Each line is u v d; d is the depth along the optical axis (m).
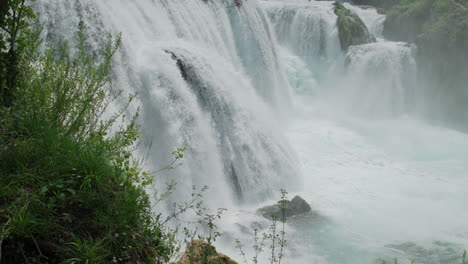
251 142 13.22
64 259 3.55
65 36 9.86
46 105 4.91
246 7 19.39
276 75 21.56
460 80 21.81
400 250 10.12
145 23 13.05
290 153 15.30
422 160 16.75
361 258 9.66
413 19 25.44
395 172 15.39
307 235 10.44
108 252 3.80
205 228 9.55
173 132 10.59
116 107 9.44
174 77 11.17
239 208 11.71
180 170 10.29
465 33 21.55
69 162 4.25
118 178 4.62
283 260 9.15
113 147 5.16
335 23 24.44
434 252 10.10
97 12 10.70
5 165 4.09
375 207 12.45
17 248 3.44
